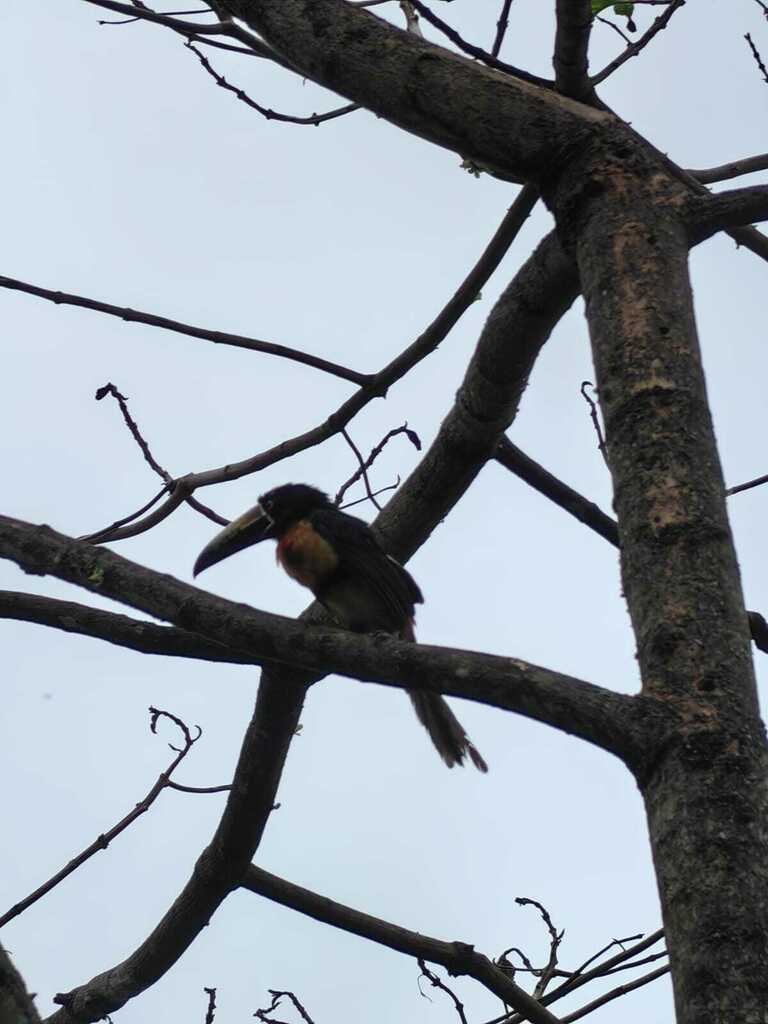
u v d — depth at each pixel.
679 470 6.46
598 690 5.96
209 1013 10.59
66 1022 11.10
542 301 9.38
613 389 6.84
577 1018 10.68
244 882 10.80
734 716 5.75
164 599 7.47
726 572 6.21
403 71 7.88
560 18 7.62
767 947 5.21
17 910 9.95
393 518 10.89
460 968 10.69
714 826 5.47
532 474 11.06
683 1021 5.21
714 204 7.47
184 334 10.20
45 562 7.93
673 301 7.04
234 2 8.45
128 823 10.44
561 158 7.69
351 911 10.95
